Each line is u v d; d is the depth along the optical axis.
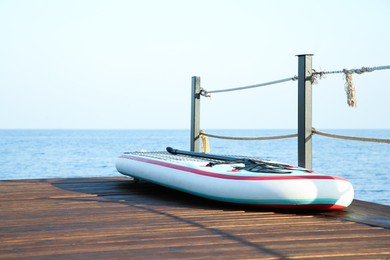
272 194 3.94
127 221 3.56
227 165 4.67
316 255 2.63
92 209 4.10
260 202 4.02
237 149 64.06
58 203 4.43
